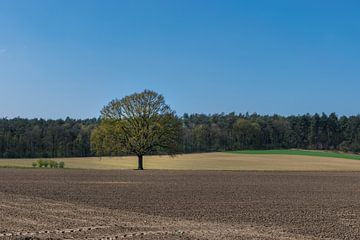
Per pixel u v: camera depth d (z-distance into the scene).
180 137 74.25
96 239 17.81
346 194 37.06
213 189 39.91
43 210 25.80
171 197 33.62
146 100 72.44
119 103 72.75
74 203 29.66
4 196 32.78
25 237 17.52
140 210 26.94
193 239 17.83
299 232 20.33
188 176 56.47
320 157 109.88
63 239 17.62
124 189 39.22
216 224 22.06
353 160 104.12
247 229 20.72
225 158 106.06
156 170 70.56
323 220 23.92
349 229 21.30
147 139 72.25
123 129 72.38
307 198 33.97
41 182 45.53
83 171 65.19
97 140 73.94
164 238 18.00
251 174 61.47
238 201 31.69
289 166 89.94
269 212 26.64
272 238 18.41
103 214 24.75
